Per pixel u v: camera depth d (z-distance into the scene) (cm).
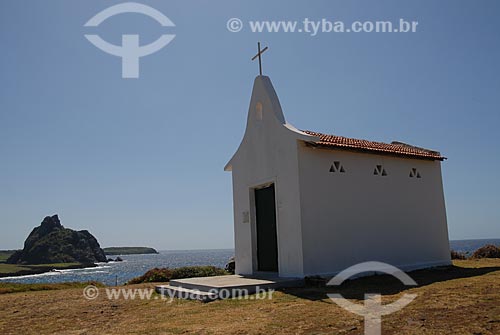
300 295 1158
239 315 941
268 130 1627
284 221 1489
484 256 2381
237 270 1823
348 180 1544
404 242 1655
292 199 1455
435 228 1783
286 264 1466
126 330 879
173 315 1016
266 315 916
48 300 1409
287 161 1495
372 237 1562
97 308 1202
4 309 1260
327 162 1509
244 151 1805
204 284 1306
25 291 1856
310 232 1419
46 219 12681
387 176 1664
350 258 1488
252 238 1725
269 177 1602
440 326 729
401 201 1688
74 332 898
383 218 1611
